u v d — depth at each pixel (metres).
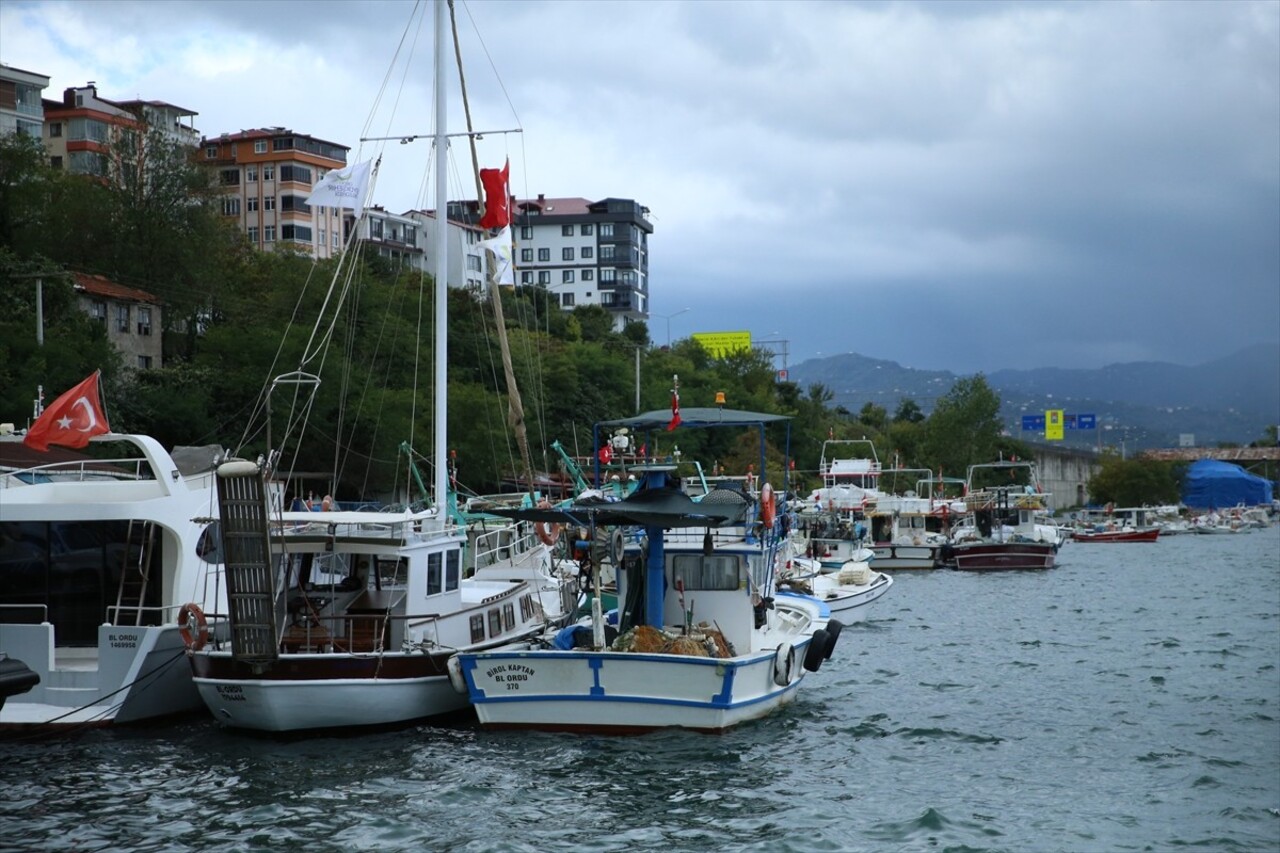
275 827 18.05
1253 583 67.88
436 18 30.95
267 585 21.84
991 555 77.12
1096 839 18.42
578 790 19.81
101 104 109.94
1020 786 21.36
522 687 22.31
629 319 164.75
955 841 18.06
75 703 23.16
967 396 122.12
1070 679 32.53
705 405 93.88
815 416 121.12
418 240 127.56
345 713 22.69
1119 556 99.56
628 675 21.95
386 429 58.12
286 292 70.12
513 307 91.44
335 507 35.62
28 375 49.25
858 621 45.81
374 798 19.34
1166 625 45.94
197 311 73.88
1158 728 26.20
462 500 60.44
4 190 66.19
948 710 27.78
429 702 23.56
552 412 74.81
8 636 23.27
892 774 21.84
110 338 65.19
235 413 58.41
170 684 23.95
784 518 29.45
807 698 28.83
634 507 23.17
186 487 25.08
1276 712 27.97
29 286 57.44
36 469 25.89
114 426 53.25
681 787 20.09
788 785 20.58
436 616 24.19
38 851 17.06
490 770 20.72
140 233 72.50
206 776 20.56
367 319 67.25
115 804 19.09
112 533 24.70
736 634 24.84
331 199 32.53
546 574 34.62
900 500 81.12
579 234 164.50
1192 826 19.20
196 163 77.94
